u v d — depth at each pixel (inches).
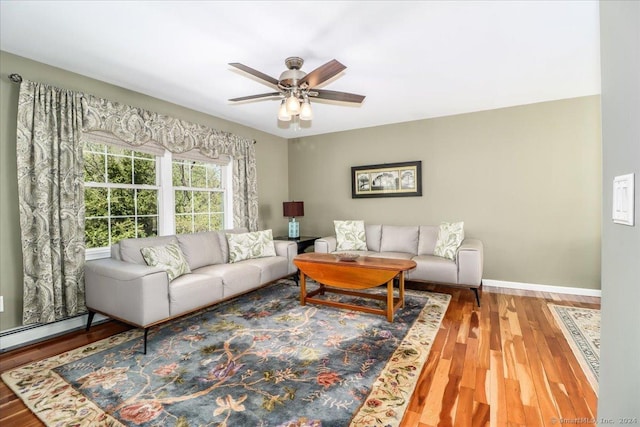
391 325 109.8
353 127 197.2
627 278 27.3
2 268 97.7
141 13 78.0
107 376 79.0
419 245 166.4
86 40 91.0
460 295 145.3
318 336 101.0
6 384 76.2
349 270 120.5
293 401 68.2
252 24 83.0
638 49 25.1
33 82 100.3
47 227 101.6
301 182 221.8
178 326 110.3
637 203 25.5
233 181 176.6
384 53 100.0
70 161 107.9
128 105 127.3
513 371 79.4
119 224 130.2
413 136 180.9
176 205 154.1
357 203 200.7
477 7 76.7
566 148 145.6
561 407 65.8
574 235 145.2
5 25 83.0
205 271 125.5
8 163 98.7
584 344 93.6
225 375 78.7
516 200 156.1
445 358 86.2
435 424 61.0
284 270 155.8
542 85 128.8
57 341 100.3
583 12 79.0
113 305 100.6
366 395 70.1
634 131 26.0
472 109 160.6
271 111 160.6
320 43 93.3
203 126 159.0
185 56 101.0
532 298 140.1
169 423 61.9
